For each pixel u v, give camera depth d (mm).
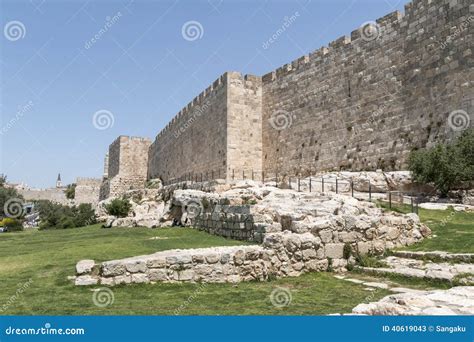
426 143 22688
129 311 7773
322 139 30625
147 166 69000
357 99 27969
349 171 27859
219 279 10352
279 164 34469
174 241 17094
